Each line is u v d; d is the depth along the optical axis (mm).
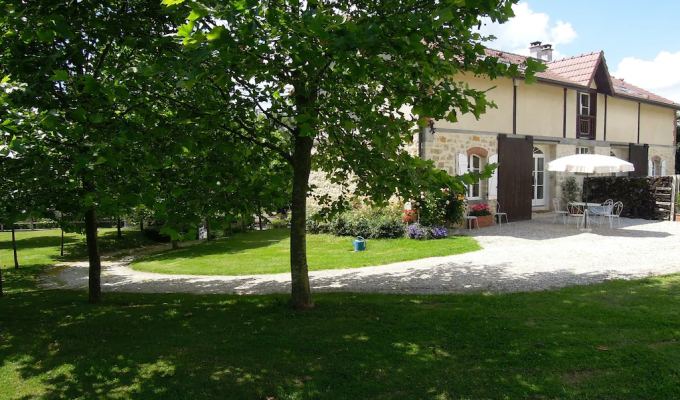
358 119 4613
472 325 4238
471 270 7227
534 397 2877
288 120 5223
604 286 5672
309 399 2977
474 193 13250
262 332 4309
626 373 3113
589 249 8828
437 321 4418
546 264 7445
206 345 4027
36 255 13781
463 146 12617
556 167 11375
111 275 10062
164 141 3969
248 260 10680
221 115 4047
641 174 18641
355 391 3047
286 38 3023
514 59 14500
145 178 3992
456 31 3670
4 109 3504
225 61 3143
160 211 3260
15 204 4043
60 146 4219
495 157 13414
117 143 3404
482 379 3133
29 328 4828
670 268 6715
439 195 3885
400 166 4297
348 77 4016
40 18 3146
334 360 3557
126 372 3510
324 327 4375
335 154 5602
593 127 16453
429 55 3754
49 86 3654
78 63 4172
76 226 6223
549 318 4410
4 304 6367
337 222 13320
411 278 6891
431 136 11875
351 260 9023
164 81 3941
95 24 3738
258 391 3111
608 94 16453
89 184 4871
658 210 13625
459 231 12047
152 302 6152
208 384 3244
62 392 3229
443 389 3023
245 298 6051
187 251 13414
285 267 9195
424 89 4254
